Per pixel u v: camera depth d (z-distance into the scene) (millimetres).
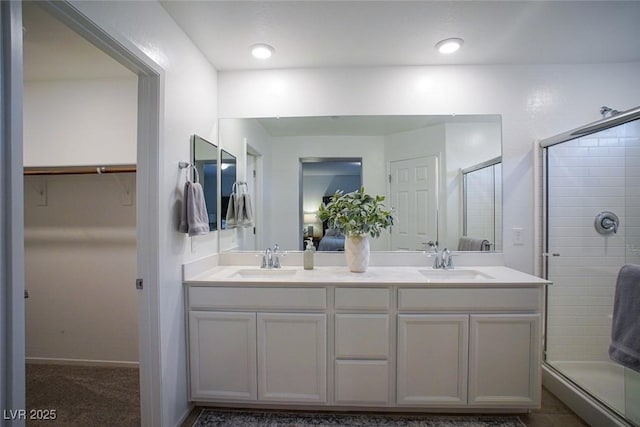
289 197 2164
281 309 1645
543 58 1999
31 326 2266
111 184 2223
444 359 1620
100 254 2232
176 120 1600
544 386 1940
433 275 1938
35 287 2258
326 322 1644
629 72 2039
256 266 2113
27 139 2162
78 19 1012
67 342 2248
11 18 751
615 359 1305
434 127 2111
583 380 1811
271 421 1626
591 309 2006
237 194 2164
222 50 1890
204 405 1728
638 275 1250
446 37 1769
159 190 1436
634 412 1441
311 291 1636
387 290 1627
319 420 1629
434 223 2115
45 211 2252
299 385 1646
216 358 1667
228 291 1655
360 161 2145
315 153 2154
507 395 1607
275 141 2158
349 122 2143
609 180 1965
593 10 1517
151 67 1381
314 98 2139
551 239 2051
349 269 1930
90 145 2139
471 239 2102
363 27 1667
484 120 2096
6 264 751
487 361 1610
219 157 2152
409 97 2117
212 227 2064
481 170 2100
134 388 1949
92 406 1769
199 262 1839
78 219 2240
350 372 1635
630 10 1515
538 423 1610
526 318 1595
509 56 1977
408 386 1625
